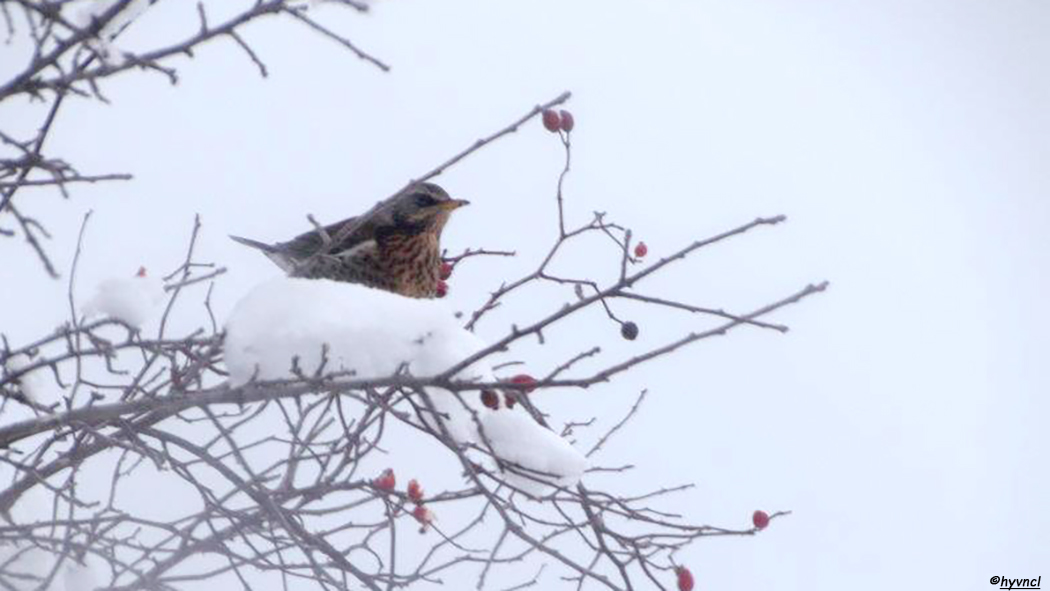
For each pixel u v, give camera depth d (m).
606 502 9.42
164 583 8.72
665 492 9.54
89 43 7.76
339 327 8.48
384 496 8.91
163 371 9.15
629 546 9.37
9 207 7.94
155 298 8.49
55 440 8.96
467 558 9.22
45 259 7.84
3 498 8.86
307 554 8.85
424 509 9.68
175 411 8.88
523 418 9.13
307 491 8.82
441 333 8.63
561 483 9.07
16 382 8.83
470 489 8.95
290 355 8.40
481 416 9.10
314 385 8.04
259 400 8.35
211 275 9.33
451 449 8.35
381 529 9.23
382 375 8.51
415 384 8.06
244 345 8.43
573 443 10.59
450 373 8.02
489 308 10.28
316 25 8.07
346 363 8.45
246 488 8.68
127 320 8.38
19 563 8.80
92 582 8.89
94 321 8.48
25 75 7.82
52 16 7.64
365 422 8.95
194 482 8.77
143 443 8.59
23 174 8.08
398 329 8.57
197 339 8.95
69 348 8.42
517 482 9.14
